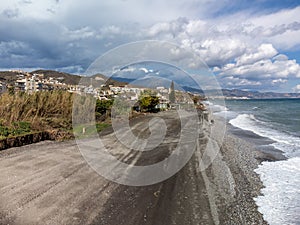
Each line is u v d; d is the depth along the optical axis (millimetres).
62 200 5078
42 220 4250
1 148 9328
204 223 4473
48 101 15531
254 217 4988
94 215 4520
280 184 7148
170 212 4793
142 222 4355
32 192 5426
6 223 4117
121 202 5129
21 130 11508
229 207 5277
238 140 14727
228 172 7848
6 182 5977
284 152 11828
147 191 5820
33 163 7645
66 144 10742
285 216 5160
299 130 20125
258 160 10055
